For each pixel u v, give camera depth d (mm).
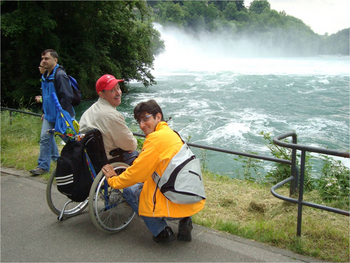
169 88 25562
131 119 15383
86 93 21250
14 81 19391
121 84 23969
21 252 2844
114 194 3248
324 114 15547
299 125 13633
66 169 2896
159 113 2826
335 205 3805
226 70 36719
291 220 3285
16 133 7344
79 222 3359
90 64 21078
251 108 17219
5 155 5688
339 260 2668
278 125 13695
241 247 2867
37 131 7578
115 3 21203
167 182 2582
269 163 8766
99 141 3031
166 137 2631
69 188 2932
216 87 24844
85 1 19484
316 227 3100
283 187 4633
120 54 24922
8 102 19750
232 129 13109
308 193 4348
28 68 19312
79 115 17328
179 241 2955
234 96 20844
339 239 2932
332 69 34812
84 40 21312
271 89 22953
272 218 3475
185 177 2578
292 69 35688
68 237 3074
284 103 18281
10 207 3701
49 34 18500
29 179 4574
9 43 20375
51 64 4199
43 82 4395
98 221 2975
